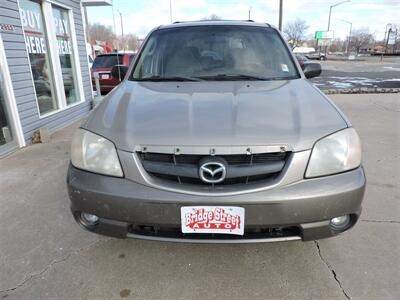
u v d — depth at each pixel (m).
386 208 2.58
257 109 1.78
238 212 1.53
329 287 1.77
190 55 2.62
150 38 2.85
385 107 7.15
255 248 2.09
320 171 1.58
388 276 1.84
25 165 3.69
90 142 1.70
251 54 2.61
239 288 1.77
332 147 1.61
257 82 2.31
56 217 2.52
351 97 8.77
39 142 4.68
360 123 5.57
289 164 1.55
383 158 3.75
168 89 2.17
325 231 1.62
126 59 9.36
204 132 1.58
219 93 2.04
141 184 1.58
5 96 4.18
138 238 1.67
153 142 1.58
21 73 4.52
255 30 2.82
